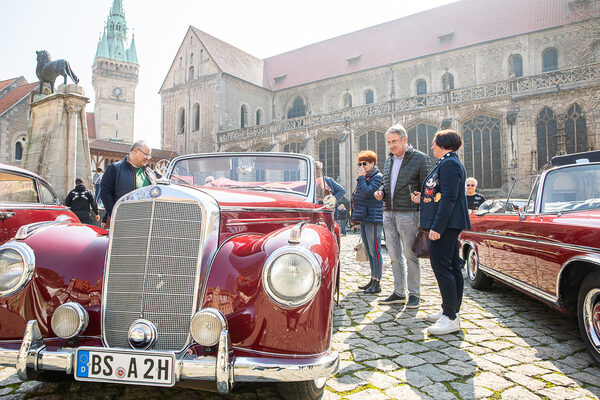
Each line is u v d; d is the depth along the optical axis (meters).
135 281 2.13
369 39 36.44
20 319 2.19
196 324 1.95
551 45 26.33
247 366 1.84
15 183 5.10
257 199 2.80
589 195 3.56
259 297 2.00
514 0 29.83
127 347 2.09
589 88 20.58
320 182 4.06
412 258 4.39
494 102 23.31
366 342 3.39
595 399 2.36
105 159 32.91
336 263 2.25
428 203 3.62
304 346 1.92
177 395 2.46
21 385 2.60
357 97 34.12
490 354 3.10
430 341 3.40
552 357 3.04
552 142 21.64
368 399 2.38
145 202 2.21
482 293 5.34
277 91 38.94
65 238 2.43
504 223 4.46
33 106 13.31
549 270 3.41
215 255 2.19
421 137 26.00
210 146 36.00
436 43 31.09
